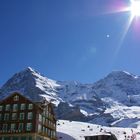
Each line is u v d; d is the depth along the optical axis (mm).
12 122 109125
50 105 122812
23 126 107125
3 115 111125
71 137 161125
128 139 166500
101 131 193125
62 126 194000
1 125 110062
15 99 111875
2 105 112438
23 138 105688
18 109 110188
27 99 110188
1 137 108062
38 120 108062
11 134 107375
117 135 186750
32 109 108250
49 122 120250
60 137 157500
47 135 115812
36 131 105438
